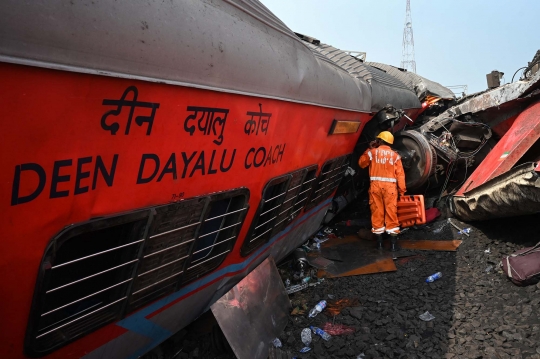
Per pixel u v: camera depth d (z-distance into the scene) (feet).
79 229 5.83
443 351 11.34
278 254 16.07
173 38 6.48
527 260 14.34
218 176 8.93
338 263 18.74
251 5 9.69
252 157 10.18
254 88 9.18
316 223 20.40
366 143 23.34
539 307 12.59
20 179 4.87
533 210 14.94
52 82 4.83
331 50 20.86
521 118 21.88
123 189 6.44
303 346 12.24
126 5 5.65
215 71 7.62
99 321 7.11
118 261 7.30
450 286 15.40
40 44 4.59
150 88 6.23
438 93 38.58
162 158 7.03
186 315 10.37
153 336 9.30
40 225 5.31
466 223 21.29
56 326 6.52
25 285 5.42
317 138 14.57
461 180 28.25
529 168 13.70
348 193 25.31
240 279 12.55
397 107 24.80
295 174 13.46
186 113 7.22
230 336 10.77
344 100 15.84
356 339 12.34
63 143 5.24
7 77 4.39
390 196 19.97
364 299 15.08
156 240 7.57
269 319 12.68
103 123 5.67
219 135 8.44
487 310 13.24
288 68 10.83
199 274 9.74
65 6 4.82
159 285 8.37
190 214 8.33
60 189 5.40
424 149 23.86
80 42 5.00
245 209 10.50
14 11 4.32
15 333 5.66
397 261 18.76
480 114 26.68
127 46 5.64
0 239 4.91
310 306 14.75
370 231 22.15
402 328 12.83
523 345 11.03
